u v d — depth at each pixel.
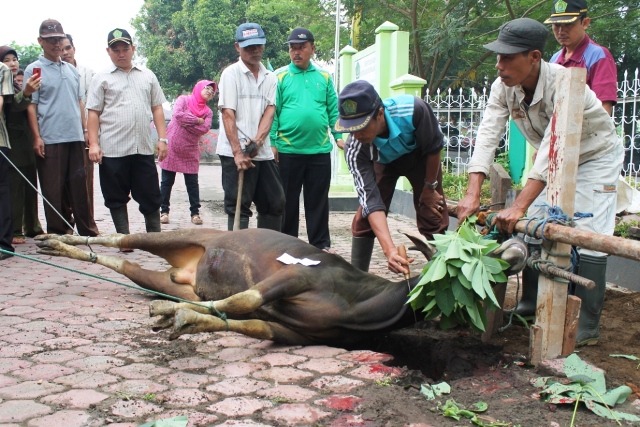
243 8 29.03
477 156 4.34
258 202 6.93
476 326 3.70
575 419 3.08
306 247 4.43
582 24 5.25
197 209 9.83
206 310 3.88
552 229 3.56
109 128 7.12
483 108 10.43
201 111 9.52
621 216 6.92
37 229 8.15
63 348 3.98
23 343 4.06
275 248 4.44
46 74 7.32
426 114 4.46
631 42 14.84
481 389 3.44
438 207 5.12
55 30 7.25
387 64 11.32
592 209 4.12
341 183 12.64
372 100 4.01
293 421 2.99
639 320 4.75
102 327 4.41
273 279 4.01
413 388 3.43
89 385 3.39
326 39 18.88
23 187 7.68
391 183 5.16
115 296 5.29
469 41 14.13
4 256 6.82
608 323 4.66
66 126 7.38
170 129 9.52
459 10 13.37
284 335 4.07
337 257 4.40
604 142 4.08
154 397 3.23
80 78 8.16
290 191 7.32
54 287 5.59
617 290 5.81
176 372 3.59
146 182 7.36
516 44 3.79
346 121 4.01
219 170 23.70
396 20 15.70
